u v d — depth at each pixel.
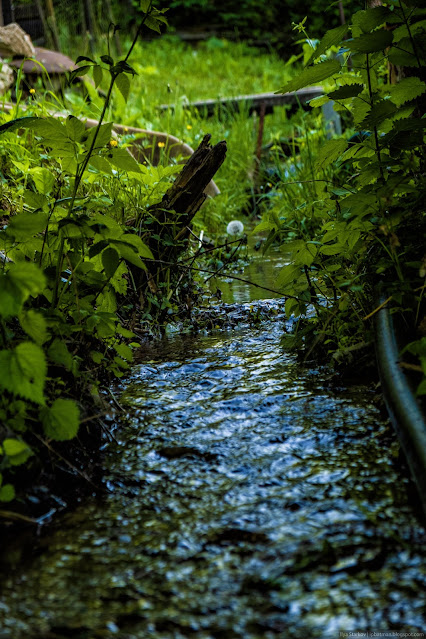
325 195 3.08
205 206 6.24
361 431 2.09
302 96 9.98
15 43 7.38
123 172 3.93
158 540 1.60
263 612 1.33
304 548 1.52
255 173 8.02
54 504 1.79
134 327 3.26
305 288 2.97
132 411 2.34
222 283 4.38
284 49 17.97
